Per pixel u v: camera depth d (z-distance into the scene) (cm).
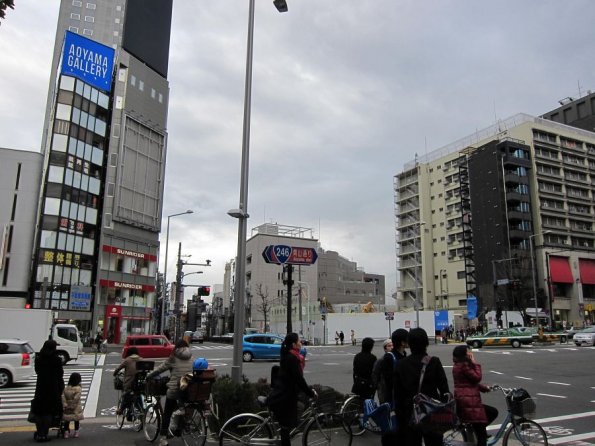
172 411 757
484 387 653
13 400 1337
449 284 8600
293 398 625
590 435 858
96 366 2447
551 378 1759
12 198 4309
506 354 2984
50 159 4522
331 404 790
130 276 5172
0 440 830
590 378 1759
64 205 4522
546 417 1039
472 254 7981
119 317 4938
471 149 8256
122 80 5403
